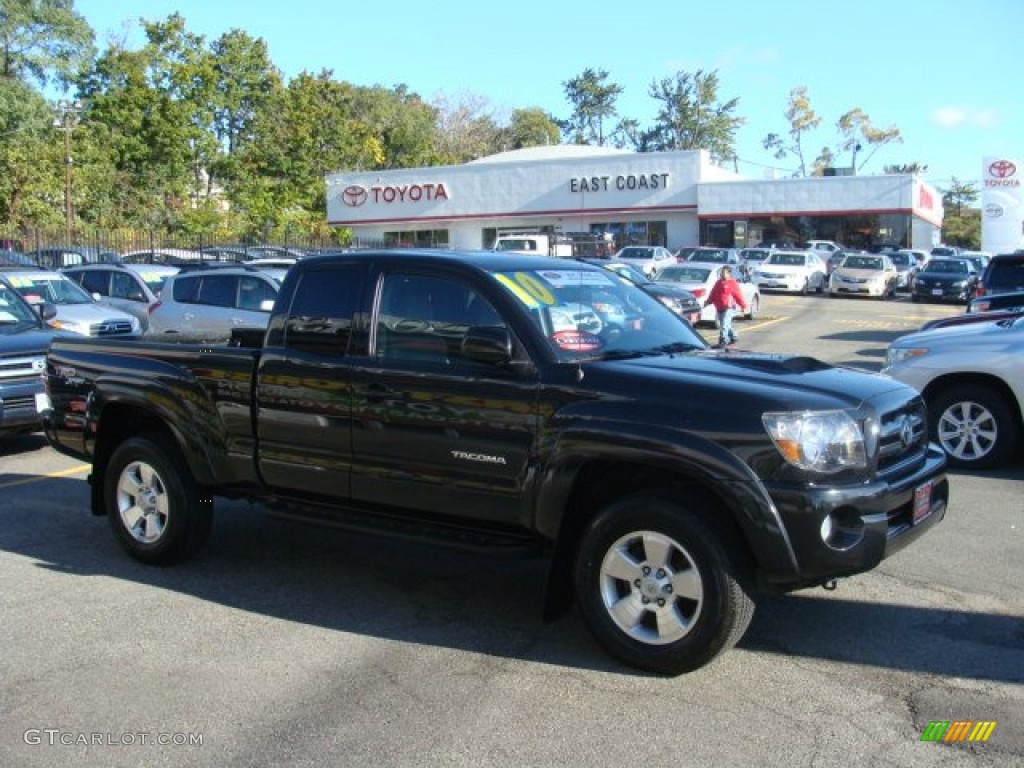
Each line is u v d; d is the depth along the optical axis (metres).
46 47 49.22
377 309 5.38
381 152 62.31
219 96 52.12
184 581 6.05
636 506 4.50
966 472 8.55
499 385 4.87
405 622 5.33
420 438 5.11
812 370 4.94
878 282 34.38
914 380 8.70
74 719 4.22
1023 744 3.89
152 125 48.28
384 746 3.95
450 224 50.38
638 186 46.53
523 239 34.91
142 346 6.38
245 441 5.81
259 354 5.72
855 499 4.30
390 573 6.20
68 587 5.94
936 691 4.37
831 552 4.25
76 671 4.71
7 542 6.90
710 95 84.00
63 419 6.78
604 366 4.74
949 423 8.70
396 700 4.36
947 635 5.01
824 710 4.20
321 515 5.57
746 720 4.11
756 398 4.36
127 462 6.35
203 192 53.22
